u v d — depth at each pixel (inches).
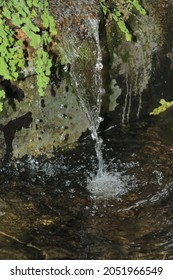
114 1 132.9
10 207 118.9
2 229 113.7
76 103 132.3
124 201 121.6
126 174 128.0
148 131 140.3
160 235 113.7
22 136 127.5
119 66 136.9
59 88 128.7
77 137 135.5
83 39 125.9
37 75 119.6
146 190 124.0
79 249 110.8
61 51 124.6
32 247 110.6
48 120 130.0
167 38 141.7
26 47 119.6
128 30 135.9
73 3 124.0
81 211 119.3
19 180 125.5
